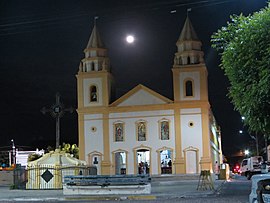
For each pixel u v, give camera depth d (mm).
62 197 24047
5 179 43656
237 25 12883
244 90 11984
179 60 55125
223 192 26531
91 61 57031
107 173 53750
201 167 51594
